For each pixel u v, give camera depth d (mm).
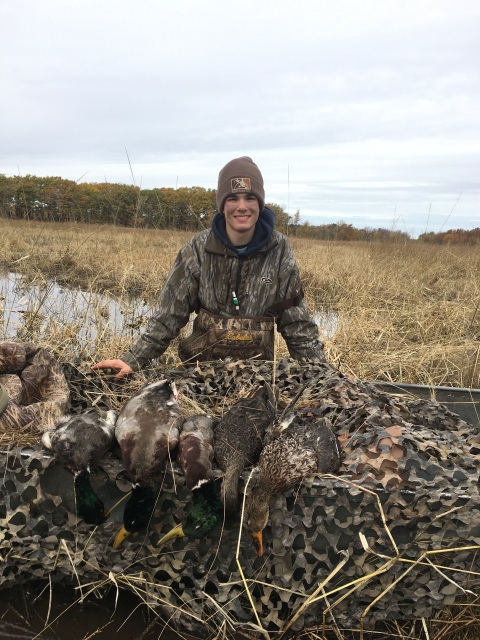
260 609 1256
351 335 2904
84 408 1795
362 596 1243
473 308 3586
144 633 1259
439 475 1230
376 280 4488
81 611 1307
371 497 1196
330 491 1203
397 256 6273
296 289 2074
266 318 2025
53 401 1576
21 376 1676
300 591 1237
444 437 1437
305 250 6543
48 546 1307
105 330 2578
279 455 1226
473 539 1203
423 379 2572
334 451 1344
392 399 1687
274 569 1259
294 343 2111
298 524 1239
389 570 1229
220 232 2006
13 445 1321
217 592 1311
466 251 6398
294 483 1212
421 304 3764
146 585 1293
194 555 1274
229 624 1261
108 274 4465
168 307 2023
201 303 2076
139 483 1251
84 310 2951
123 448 1295
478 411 1953
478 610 1251
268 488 1215
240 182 1908
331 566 1241
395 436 1313
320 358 2121
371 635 1273
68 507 1294
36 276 3412
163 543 1247
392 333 3053
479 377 2527
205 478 1265
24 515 1288
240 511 1264
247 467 1405
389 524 1220
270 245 2014
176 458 1331
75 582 1351
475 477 1234
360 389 1735
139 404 1396
